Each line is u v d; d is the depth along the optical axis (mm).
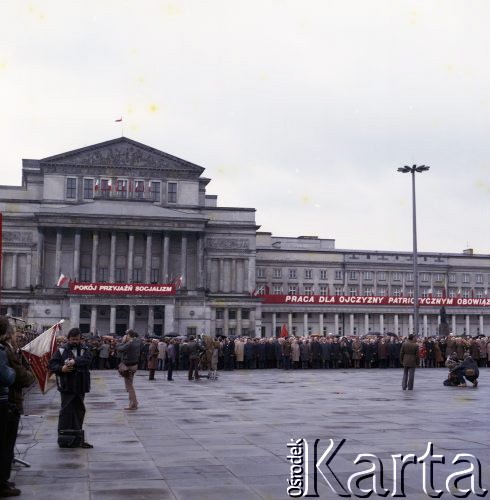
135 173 130250
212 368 47250
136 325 122125
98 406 28719
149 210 125750
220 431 20578
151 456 16312
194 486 13078
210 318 123312
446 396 32906
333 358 62625
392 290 159250
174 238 130625
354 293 156625
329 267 155750
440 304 142500
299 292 153375
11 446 12633
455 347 61656
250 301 126125
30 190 132625
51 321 115125
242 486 13070
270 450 17094
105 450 17219
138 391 36875
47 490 12797
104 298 113562
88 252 127312
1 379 12023
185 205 131750
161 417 24516
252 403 29625
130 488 12930
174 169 131625
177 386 40531
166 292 115375
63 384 17703
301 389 37781
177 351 58750
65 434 17516
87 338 65375
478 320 147125
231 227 133125
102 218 122688
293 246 169750
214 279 132250
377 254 159000
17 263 125375
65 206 124312
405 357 36875
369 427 21203
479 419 23297
